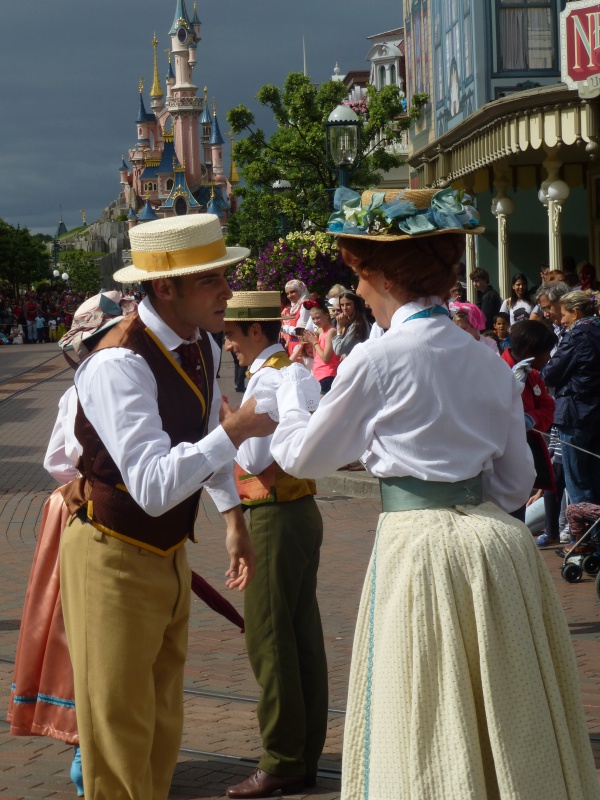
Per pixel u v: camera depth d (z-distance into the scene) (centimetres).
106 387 298
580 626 647
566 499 883
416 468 271
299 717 407
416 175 2750
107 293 416
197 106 15888
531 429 600
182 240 307
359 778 281
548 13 2181
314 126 2981
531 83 2189
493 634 259
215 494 349
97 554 312
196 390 319
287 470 289
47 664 400
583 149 1830
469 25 2245
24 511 1071
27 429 1786
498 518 273
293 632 408
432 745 258
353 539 909
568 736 261
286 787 409
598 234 2162
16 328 5050
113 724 310
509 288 2006
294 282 1420
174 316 313
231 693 538
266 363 419
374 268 286
